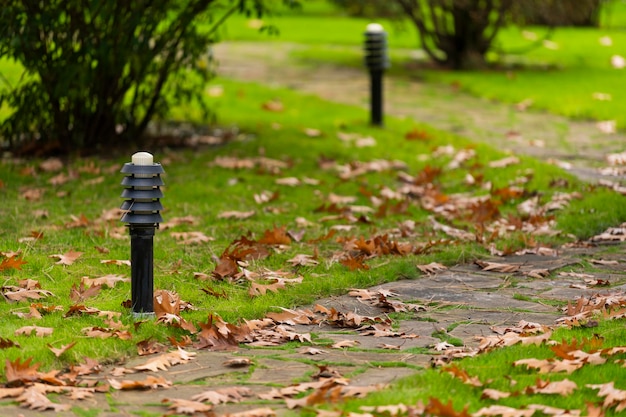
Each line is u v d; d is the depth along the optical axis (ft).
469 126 47.88
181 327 19.15
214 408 15.01
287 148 40.52
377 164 38.42
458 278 24.18
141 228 19.86
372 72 45.98
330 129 44.83
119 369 16.78
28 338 18.20
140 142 40.91
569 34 93.09
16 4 35.22
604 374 16.37
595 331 19.03
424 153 41.06
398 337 19.29
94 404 15.23
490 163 38.47
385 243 26.37
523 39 88.02
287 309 20.68
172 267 24.27
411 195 34.42
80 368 16.70
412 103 54.60
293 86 59.47
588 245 27.63
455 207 32.35
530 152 41.73
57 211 30.45
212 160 38.24
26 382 15.90
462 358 17.60
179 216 30.25
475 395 15.46
